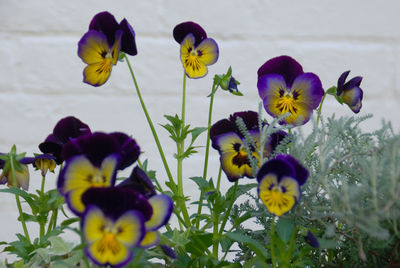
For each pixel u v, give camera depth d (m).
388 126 0.69
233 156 0.71
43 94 1.36
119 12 1.38
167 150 1.36
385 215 0.65
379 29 1.42
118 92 1.37
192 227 0.75
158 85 1.38
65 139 0.77
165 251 0.67
